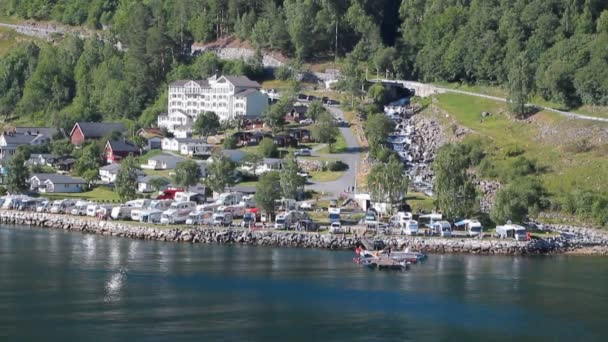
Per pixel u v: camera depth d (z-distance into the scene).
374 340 185.38
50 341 180.00
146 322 191.75
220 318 195.62
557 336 190.50
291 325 192.50
